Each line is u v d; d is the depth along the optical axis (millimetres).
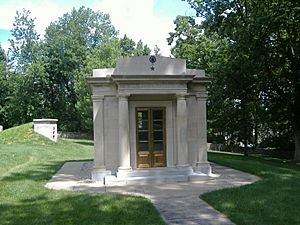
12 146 31625
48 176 17328
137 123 16688
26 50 72188
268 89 29172
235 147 43094
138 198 11773
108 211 10094
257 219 9039
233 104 33125
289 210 9836
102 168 16281
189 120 17188
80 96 52938
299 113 28875
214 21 28656
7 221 9305
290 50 26875
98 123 16453
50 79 70625
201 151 17219
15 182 15195
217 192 12414
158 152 16797
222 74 28641
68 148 35094
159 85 16078
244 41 25562
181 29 39375
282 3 24188
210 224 8906
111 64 49094
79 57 70438
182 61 16500
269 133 42031
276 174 16578
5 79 72188
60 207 10617
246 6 27281
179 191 13305
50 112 70750
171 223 9031
